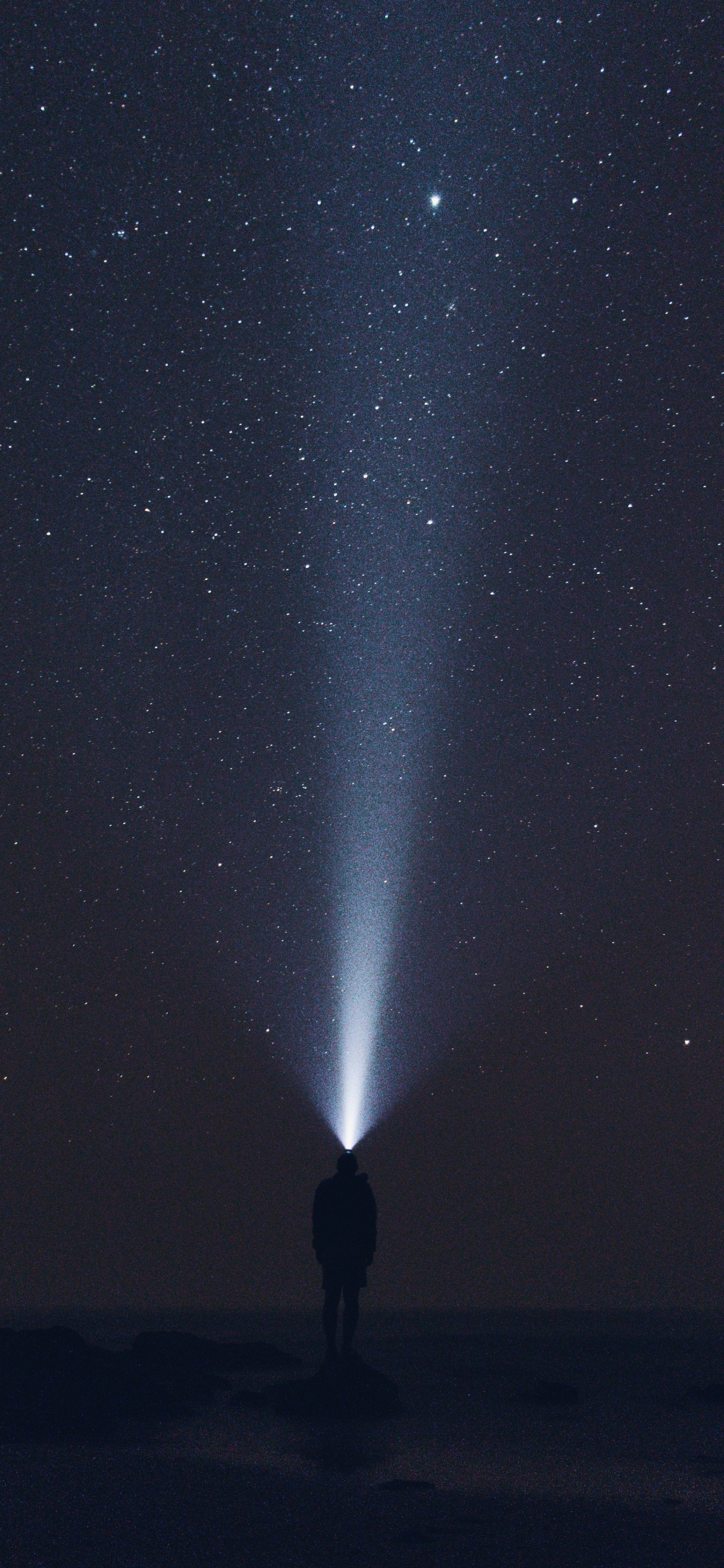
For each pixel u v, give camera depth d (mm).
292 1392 7824
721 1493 4977
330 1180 8297
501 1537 4090
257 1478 5215
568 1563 3723
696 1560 3752
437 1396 8820
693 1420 7422
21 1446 6184
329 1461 5715
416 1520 4379
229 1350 11562
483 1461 5770
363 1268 8180
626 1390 9359
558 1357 13289
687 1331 20859
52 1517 4395
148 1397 7684
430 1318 30000
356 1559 3764
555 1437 6645
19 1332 8391
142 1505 4625
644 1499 4836
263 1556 3793
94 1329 19156
